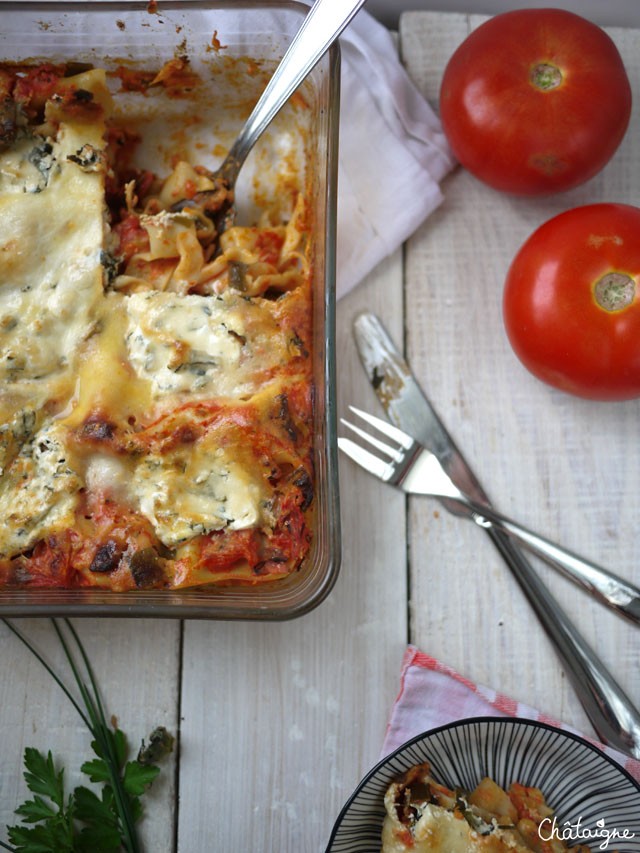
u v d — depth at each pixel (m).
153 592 0.48
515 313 0.53
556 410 0.56
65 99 0.52
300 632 0.54
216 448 0.48
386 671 0.54
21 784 0.52
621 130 0.53
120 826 0.52
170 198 0.54
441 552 0.55
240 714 0.53
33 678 0.53
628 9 0.60
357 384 0.56
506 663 0.54
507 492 0.56
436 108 0.59
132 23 0.52
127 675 0.53
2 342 0.50
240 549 0.48
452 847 0.48
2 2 0.51
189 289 0.52
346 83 0.57
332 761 0.53
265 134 0.56
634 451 0.56
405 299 0.57
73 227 0.51
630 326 0.51
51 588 0.49
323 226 0.50
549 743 0.50
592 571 0.54
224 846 0.52
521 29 0.53
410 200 0.57
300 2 0.51
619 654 0.54
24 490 0.49
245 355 0.50
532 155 0.53
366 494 0.55
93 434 0.48
